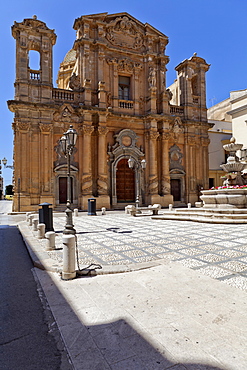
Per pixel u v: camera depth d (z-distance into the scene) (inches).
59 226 514.6
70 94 957.8
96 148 962.7
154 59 1111.0
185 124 1123.9
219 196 554.6
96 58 991.0
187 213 584.4
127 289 181.0
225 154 1347.2
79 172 930.7
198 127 1152.8
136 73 1071.0
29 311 156.4
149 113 1034.1
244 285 180.5
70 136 344.8
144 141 1066.1
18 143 844.6
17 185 836.6
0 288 195.5
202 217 535.2
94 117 958.4
